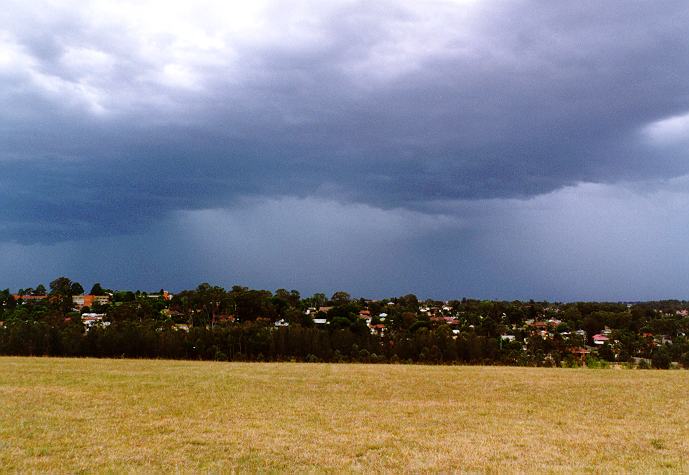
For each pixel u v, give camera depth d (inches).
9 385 850.1
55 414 625.3
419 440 533.0
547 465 451.2
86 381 912.3
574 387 932.6
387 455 477.1
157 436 531.5
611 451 499.5
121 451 474.0
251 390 852.0
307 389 875.4
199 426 579.5
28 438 511.2
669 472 430.9
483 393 858.1
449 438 543.5
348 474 418.0
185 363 1358.3
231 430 562.6
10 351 1987.0
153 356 2096.5
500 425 612.1
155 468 426.0
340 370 1202.0
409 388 903.1
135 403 711.7
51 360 1347.2
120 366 1207.6
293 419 627.5
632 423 631.2
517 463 457.4
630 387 935.7
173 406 695.7
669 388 925.8
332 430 572.7
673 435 567.8
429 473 426.9
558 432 578.2
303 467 436.1
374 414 668.1
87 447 484.7
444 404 751.7
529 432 577.0
